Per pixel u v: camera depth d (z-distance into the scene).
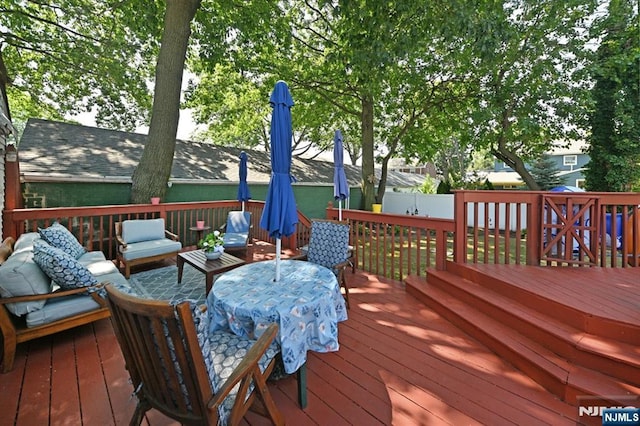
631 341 1.99
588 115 8.92
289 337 1.87
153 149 5.93
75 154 7.09
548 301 2.46
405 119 11.52
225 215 7.95
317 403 1.89
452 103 10.03
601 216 3.51
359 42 5.56
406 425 1.71
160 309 1.10
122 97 9.45
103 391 1.99
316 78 9.43
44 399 1.90
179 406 1.32
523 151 10.71
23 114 12.77
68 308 2.47
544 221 3.54
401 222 4.25
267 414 1.57
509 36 5.72
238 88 9.58
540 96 8.20
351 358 2.39
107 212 5.09
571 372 1.95
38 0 7.20
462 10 5.11
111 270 3.38
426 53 8.73
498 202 3.61
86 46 8.07
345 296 3.41
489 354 2.44
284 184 2.49
